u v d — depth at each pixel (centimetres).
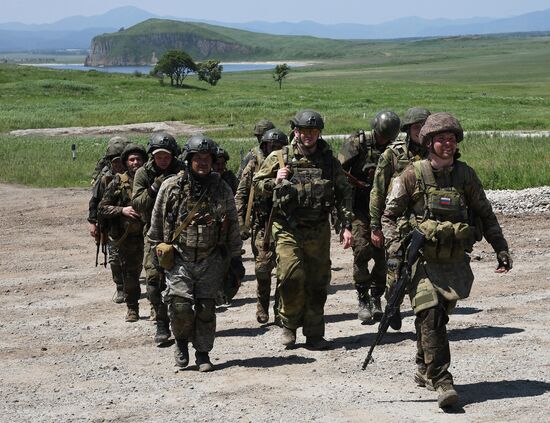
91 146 3378
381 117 866
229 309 998
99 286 1130
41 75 11688
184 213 721
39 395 684
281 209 790
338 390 670
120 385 707
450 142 609
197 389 687
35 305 1027
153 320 937
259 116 5891
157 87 11200
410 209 629
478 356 753
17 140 3812
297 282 787
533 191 1752
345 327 885
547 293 1002
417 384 675
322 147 796
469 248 615
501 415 596
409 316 915
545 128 4438
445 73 19388
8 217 1761
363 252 878
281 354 791
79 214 1791
